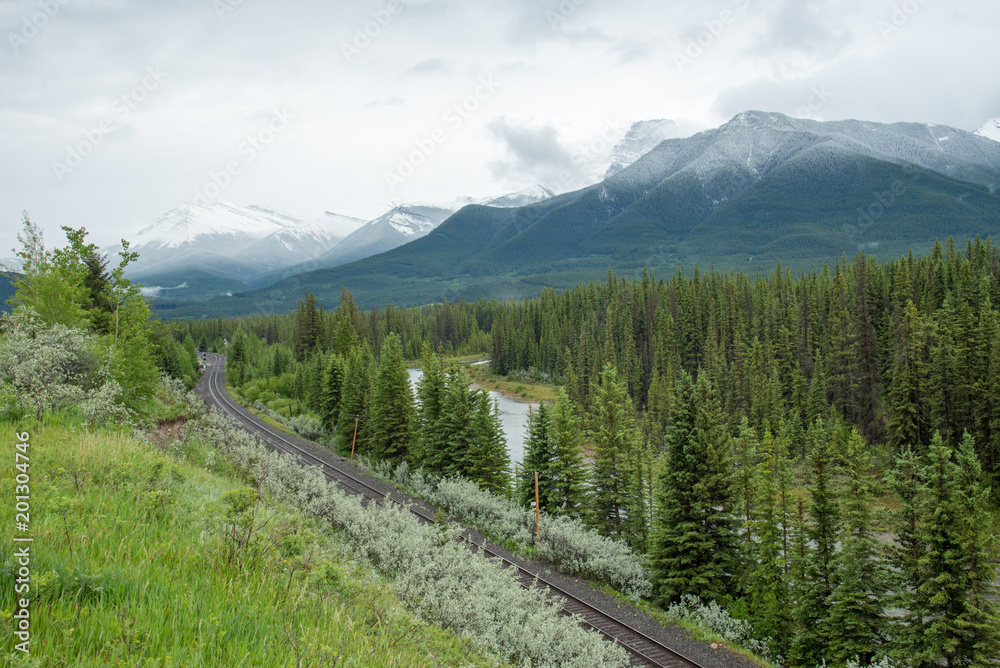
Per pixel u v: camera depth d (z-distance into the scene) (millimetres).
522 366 145500
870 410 68938
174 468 14516
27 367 18094
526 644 13906
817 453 27578
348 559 15609
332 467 39031
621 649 15703
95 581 5969
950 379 56406
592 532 28750
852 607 23703
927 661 22297
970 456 24031
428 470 41031
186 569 7207
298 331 121562
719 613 24719
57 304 28688
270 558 8617
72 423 17203
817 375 73750
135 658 4742
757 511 31047
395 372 49312
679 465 30188
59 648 4652
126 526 8148
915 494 24281
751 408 74000
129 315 36281
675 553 28297
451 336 188625
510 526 28922
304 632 6492
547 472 36656
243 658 5246
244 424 52562
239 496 10117
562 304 161375
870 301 88000
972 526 22547
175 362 88188
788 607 26188
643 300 131875
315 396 76500
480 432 41125
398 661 7117
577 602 21641
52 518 7570
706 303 119312
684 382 31734
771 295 112188
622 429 39094
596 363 107250
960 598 22203
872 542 24688
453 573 16297
